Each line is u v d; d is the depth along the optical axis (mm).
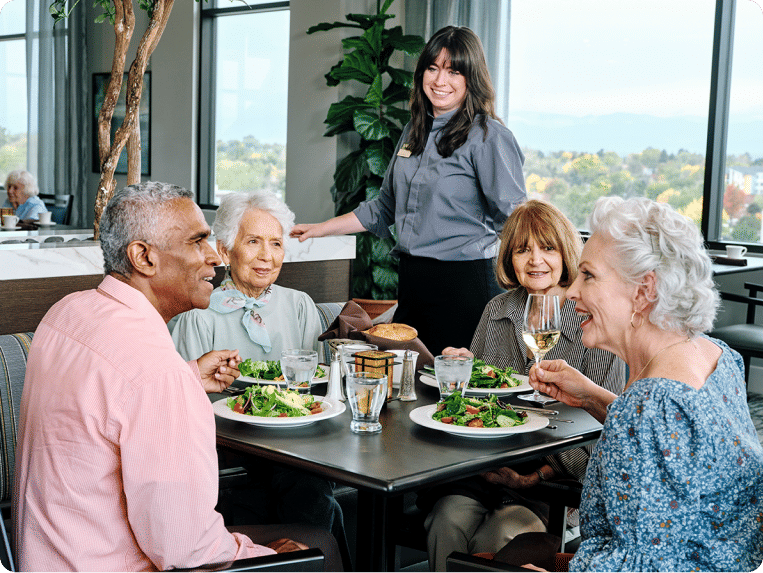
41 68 8281
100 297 1243
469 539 1786
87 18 8070
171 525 1101
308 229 2992
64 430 1133
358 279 5289
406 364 1828
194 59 7297
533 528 1778
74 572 1131
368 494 1366
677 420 1083
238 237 2117
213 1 7230
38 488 1157
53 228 5617
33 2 8328
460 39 2730
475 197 2824
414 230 2889
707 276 1174
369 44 5242
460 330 2857
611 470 1104
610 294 1223
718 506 1091
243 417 1542
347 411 1722
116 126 7887
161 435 1104
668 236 1176
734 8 4703
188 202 1273
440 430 1543
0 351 1863
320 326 2303
